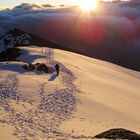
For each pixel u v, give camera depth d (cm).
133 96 4838
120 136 2042
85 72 5766
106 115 3081
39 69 4628
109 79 6097
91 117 2875
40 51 6800
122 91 4962
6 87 3394
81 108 3112
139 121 3222
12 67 4591
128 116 3288
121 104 3884
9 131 2045
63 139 1850
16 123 2286
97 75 6078
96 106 3353
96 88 4516
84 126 2486
